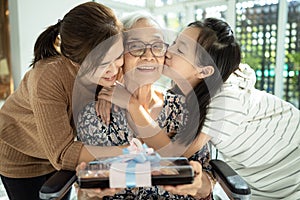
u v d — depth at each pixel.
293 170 1.18
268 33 3.49
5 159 1.10
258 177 1.22
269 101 1.15
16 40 3.23
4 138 1.08
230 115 0.96
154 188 0.92
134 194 0.93
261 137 1.11
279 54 3.41
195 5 4.26
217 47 0.91
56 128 0.82
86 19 0.78
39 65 0.93
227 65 0.94
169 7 4.54
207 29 0.91
